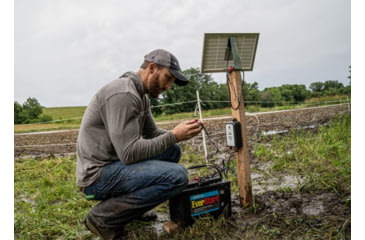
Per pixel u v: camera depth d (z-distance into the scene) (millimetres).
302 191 2984
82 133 2219
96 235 2453
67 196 3701
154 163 2217
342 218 2238
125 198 2178
